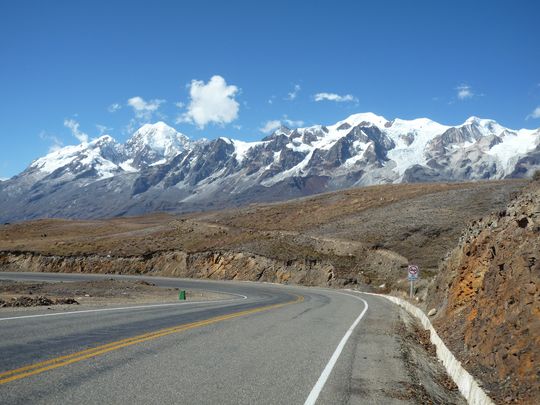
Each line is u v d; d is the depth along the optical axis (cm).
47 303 2203
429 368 1145
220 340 1262
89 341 1142
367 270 5438
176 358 1005
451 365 1075
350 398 796
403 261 5209
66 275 6738
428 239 5553
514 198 1515
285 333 1472
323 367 1007
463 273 1667
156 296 3412
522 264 928
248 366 968
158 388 773
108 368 884
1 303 2058
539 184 1296
